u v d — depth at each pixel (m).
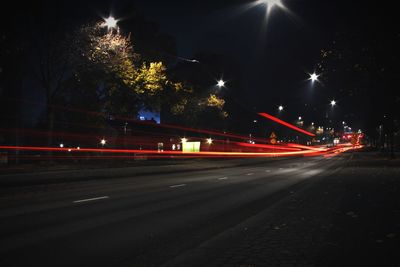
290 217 9.78
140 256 6.80
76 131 44.28
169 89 37.28
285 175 26.92
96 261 6.50
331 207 11.12
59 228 9.05
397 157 50.34
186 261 6.34
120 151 47.19
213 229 9.02
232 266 6.01
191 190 17.27
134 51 38.41
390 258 6.11
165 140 57.22
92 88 32.56
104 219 10.19
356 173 24.81
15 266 6.20
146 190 17.23
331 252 6.55
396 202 11.65
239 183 20.78
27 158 36.12
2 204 12.80
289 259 6.25
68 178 21.48
